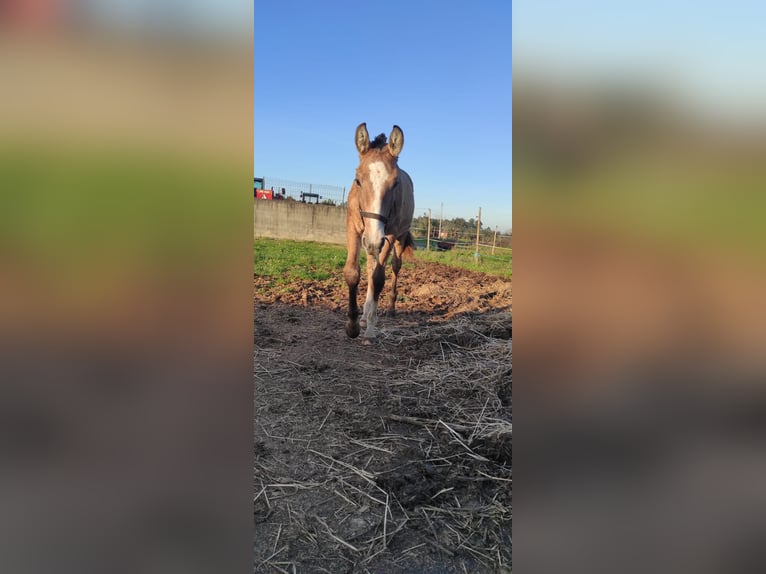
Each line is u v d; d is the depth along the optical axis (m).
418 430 2.87
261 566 1.75
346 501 2.16
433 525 2.01
